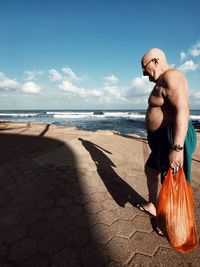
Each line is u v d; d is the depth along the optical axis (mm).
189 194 2158
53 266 2102
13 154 5836
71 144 7000
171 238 2117
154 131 2473
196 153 6207
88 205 3203
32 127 12430
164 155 2439
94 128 23969
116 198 3439
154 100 2367
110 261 2166
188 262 2164
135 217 2914
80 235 2539
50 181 4043
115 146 6949
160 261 2172
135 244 2402
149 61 2387
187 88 2209
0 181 4039
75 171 4559
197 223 2795
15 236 2518
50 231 2607
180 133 2148
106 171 4602
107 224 2750
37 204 3221
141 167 4922
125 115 62438
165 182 2182
